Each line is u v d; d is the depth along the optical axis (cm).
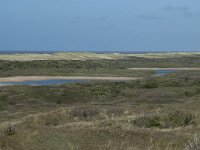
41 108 3938
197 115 2434
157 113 2398
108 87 5425
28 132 1580
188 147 1344
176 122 2277
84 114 2461
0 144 1359
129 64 15075
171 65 15238
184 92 4778
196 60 19100
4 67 11356
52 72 10769
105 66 13562
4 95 4662
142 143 1585
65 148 1376
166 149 1489
